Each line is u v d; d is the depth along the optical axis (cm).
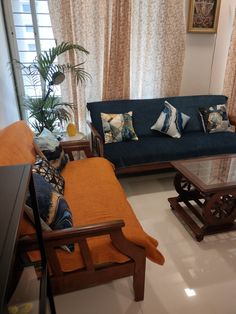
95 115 293
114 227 126
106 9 280
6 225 65
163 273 171
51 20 272
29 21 279
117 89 316
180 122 302
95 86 313
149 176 304
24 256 120
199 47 337
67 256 129
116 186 192
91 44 294
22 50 288
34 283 111
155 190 274
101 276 138
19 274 112
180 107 322
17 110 296
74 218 154
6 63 265
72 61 288
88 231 122
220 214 202
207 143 280
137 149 263
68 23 273
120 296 156
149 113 311
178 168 218
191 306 149
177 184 234
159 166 264
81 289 152
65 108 299
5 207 71
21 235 117
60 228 129
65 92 301
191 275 170
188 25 319
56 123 286
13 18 274
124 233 138
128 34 294
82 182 196
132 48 311
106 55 297
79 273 133
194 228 204
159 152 260
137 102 312
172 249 192
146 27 304
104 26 288
